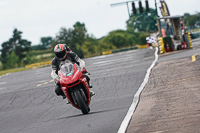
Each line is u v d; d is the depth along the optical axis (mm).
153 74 62312
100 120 32781
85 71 36625
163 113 31344
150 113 32312
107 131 28109
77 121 34312
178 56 87000
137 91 47688
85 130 29688
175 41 109875
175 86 45844
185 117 28453
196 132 23922
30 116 43188
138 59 104562
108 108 39531
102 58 160500
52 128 33031
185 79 50250
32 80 98125
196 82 45906
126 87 54250
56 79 36219
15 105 55688
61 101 51250
